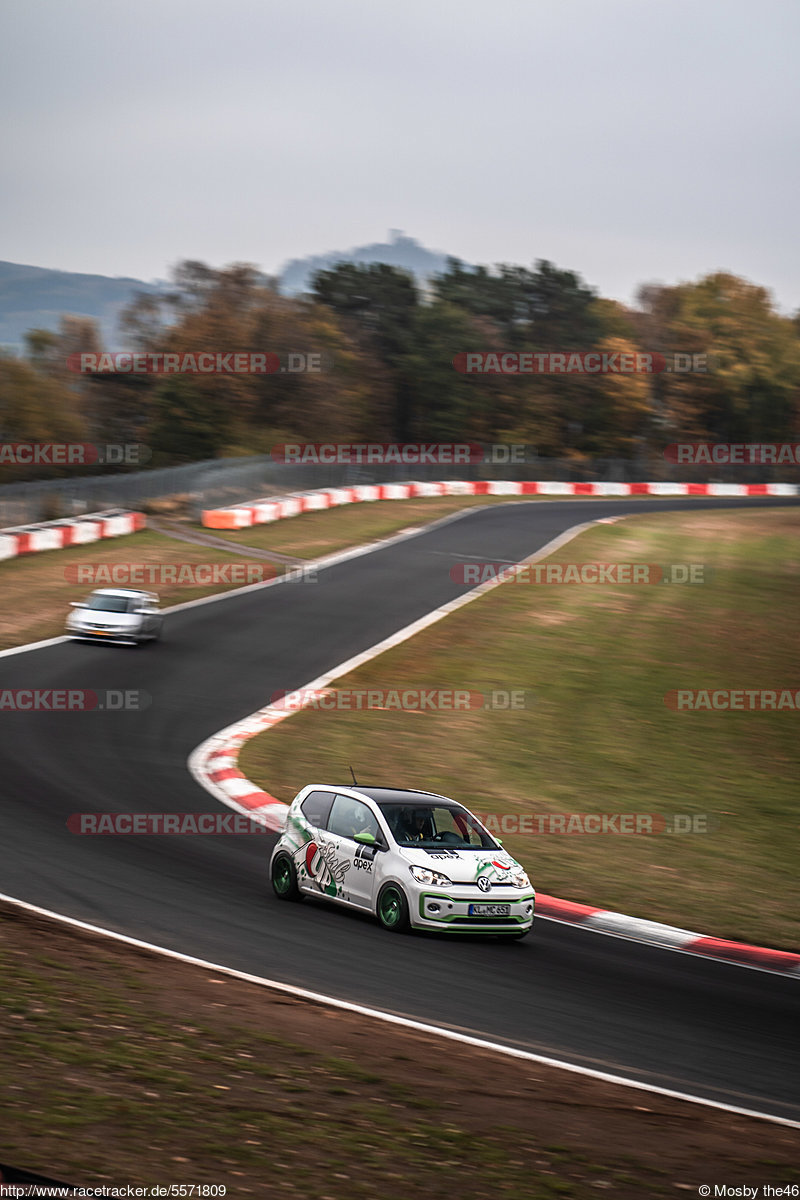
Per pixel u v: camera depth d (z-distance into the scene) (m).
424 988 10.49
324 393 86.31
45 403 79.50
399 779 20.42
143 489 52.97
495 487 72.00
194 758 21.03
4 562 40.62
